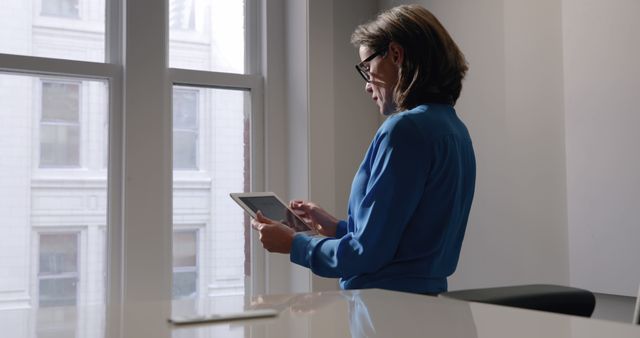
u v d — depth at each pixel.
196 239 3.35
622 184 2.32
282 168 3.51
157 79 3.18
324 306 0.86
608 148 2.38
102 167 3.14
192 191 3.36
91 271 3.10
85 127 3.12
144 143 3.14
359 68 1.80
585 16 2.47
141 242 3.11
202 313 0.83
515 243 2.79
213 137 3.42
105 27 3.19
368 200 1.47
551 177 2.63
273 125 3.49
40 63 3.00
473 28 3.03
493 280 2.89
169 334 0.68
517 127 2.79
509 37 2.83
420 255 1.50
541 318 0.74
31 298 2.99
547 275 2.63
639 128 2.27
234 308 0.87
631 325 0.69
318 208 2.03
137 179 3.12
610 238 2.36
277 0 3.53
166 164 3.25
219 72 3.42
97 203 3.12
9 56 2.95
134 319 0.79
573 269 2.50
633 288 2.27
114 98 3.15
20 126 3.00
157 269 3.14
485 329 0.66
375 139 1.57
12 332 0.70
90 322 0.77
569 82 2.53
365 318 0.75
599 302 2.45
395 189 1.46
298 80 3.43
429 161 1.48
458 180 1.54
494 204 2.90
